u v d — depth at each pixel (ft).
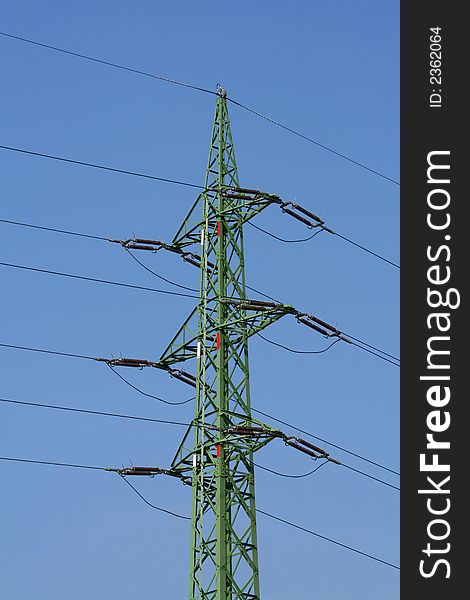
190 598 255.50
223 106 305.12
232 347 276.21
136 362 279.49
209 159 298.15
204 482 266.36
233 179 296.92
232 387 271.90
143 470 271.28
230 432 263.08
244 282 286.25
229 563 255.91
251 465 266.98
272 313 272.31
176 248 296.10
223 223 289.33
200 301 279.28
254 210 290.97
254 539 260.21
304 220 294.25
